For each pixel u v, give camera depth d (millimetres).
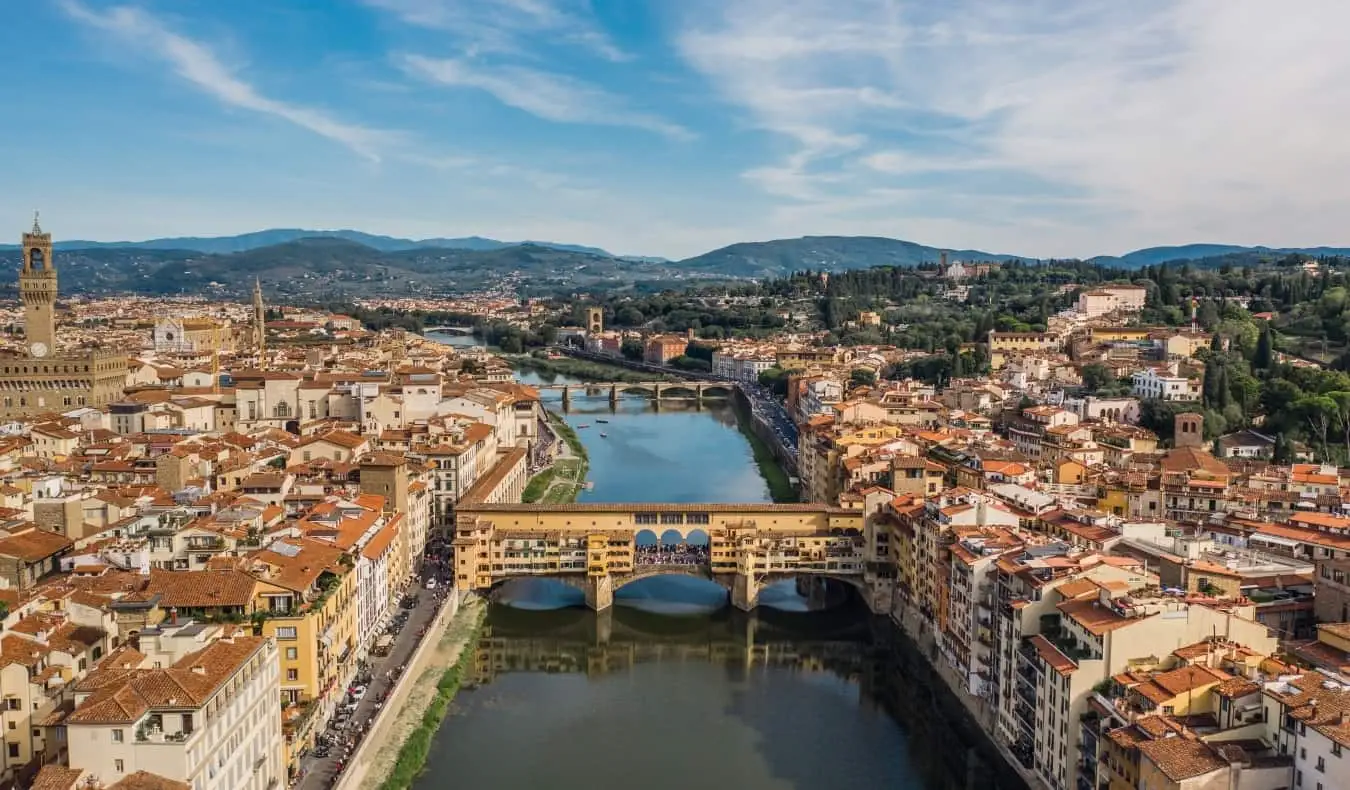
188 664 129375
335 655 182250
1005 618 181625
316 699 169875
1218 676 141875
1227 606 161000
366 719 178875
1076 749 153375
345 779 157750
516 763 183625
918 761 187375
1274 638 157250
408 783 173250
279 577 173625
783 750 191250
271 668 144500
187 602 165500
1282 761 126750
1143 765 132125
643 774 180625
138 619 158625
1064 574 175125
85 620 156750
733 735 197375
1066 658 157250
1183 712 140375
